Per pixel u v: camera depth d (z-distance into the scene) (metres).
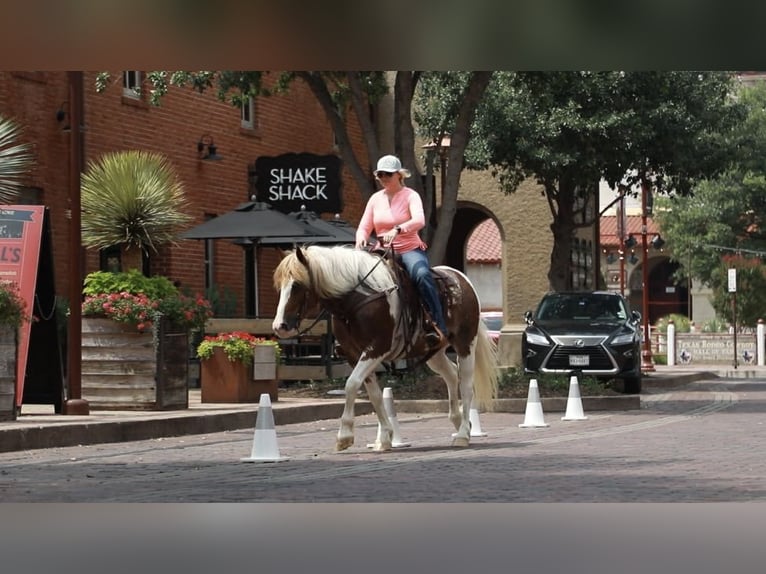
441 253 24.42
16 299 15.93
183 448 15.27
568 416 20.53
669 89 32.88
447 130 33.06
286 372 24.48
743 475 12.20
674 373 39.12
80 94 17.59
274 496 10.63
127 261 23.50
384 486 11.35
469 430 15.48
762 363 51.47
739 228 63.56
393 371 15.12
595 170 32.34
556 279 34.28
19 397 17.02
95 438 15.74
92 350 18.42
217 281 30.81
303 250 14.00
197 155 30.27
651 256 75.75
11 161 18.33
